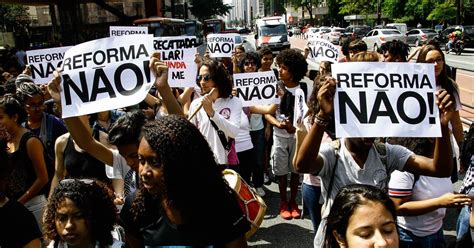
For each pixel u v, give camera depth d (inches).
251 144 197.3
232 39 350.0
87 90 108.3
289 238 181.2
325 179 104.5
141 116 100.6
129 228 81.4
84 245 94.0
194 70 216.5
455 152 158.7
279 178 201.0
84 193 92.8
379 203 67.0
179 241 74.0
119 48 109.8
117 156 116.5
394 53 206.8
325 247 73.6
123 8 1437.0
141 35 110.3
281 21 1252.5
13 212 88.9
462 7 1550.2
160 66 107.4
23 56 483.8
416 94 96.8
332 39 1531.7
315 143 94.7
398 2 1920.5
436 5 1646.2
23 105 144.6
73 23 1044.5
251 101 206.5
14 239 87.7
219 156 161.5
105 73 108.7
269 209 212.2
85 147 113.3
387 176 102.2
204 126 162.6
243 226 77.3
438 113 96.8
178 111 109.2
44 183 131.6
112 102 107.7
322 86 94.7
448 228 178.7
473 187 114.1
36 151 129.8
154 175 71.6
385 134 95.0
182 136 71.1
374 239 65.4
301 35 2397.9
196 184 71.7
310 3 3277.6
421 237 109.6
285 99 199.8
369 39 1343.5
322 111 93.9
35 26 1316.4
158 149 70.3
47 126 157.6
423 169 99.5
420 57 163.9
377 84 96.4
